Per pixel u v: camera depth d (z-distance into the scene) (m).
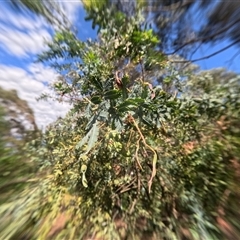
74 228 2.84
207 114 2.56
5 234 2.86
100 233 2.77
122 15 2.23
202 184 2.81
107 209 3.03
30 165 4.57
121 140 2.22
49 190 3.44
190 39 3.11
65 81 3.29
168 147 2.69
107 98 1.57
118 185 2.95
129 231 2.81
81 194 3.10
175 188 2.91
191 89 3.06
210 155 2.68
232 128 2.54
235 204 2.64
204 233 2.51
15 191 4.05
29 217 3.05
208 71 3.36
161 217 2.86
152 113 1.81
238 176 2.63
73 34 2.62
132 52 2.13
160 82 2.88
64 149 3.02
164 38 3.08
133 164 2.58
